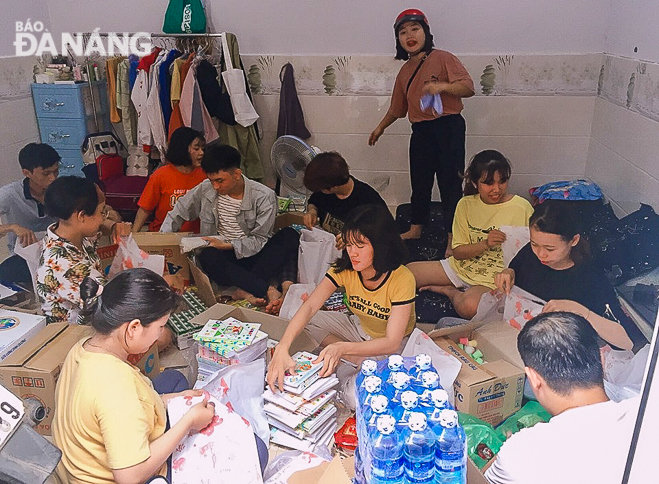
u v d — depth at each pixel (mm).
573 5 2609
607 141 2504
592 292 1815
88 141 3055
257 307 2477
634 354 1552
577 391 1334
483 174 2215
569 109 2719
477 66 2793
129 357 1859
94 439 1239
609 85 2516
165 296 1333
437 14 2826
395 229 1807
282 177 3131
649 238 1840
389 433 1125
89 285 1861
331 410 1731
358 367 1948
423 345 1837
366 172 3197
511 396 1753
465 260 2334
